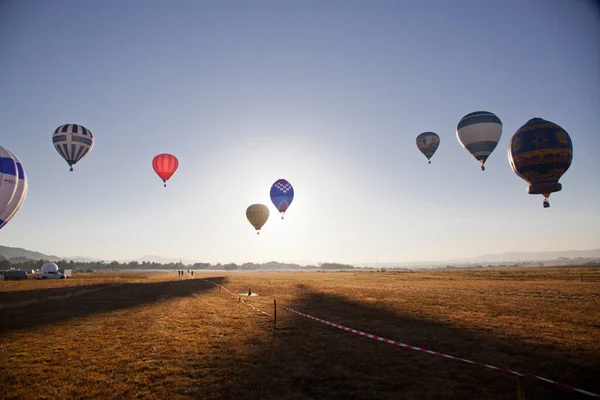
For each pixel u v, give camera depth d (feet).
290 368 34.12
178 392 28.60
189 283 165.78
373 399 27.43
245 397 27.48
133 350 40.63
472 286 133.49
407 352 39.45
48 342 44.52
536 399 26.76
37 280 207.72
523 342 43.57
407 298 91.15
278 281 183.21
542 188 93.15
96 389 29.17
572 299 87.20
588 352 39.19
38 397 27.58
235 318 61.67
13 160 103.24
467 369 33.83
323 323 56.34
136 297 100.01
